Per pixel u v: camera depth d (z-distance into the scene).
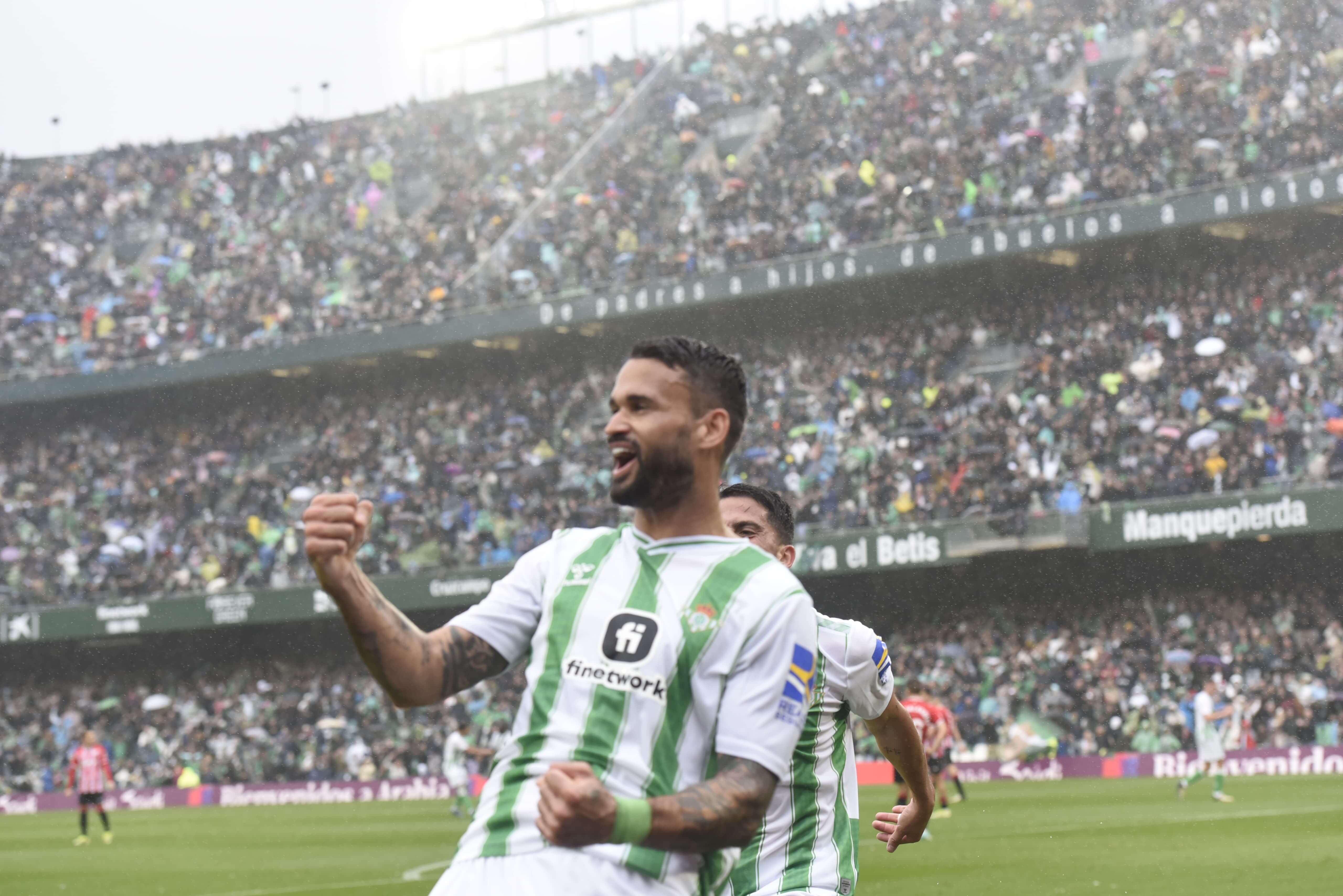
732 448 3.05
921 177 33.72
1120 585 30.00
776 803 4.31
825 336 34.69
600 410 36.41
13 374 40.44
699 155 38.41
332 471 37.84
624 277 36.09
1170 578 29.59
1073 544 28.09
